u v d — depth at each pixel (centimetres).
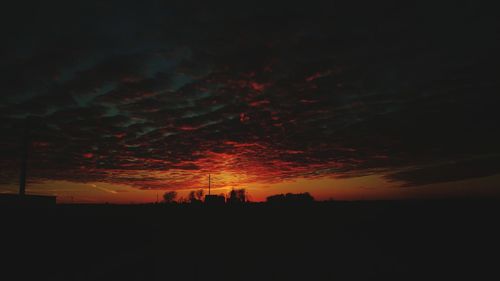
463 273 1098
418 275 1089
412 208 3019
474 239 1723
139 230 2491
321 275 1116
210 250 1666
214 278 1085
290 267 1242
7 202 2150
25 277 1099
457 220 2381
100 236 2108
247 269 1221
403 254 1452
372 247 1669
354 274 1118
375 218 2811
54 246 1677
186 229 2642
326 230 2422
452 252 1447
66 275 1132
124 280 1053
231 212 3497
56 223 2184
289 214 3319
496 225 2086
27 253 1470
